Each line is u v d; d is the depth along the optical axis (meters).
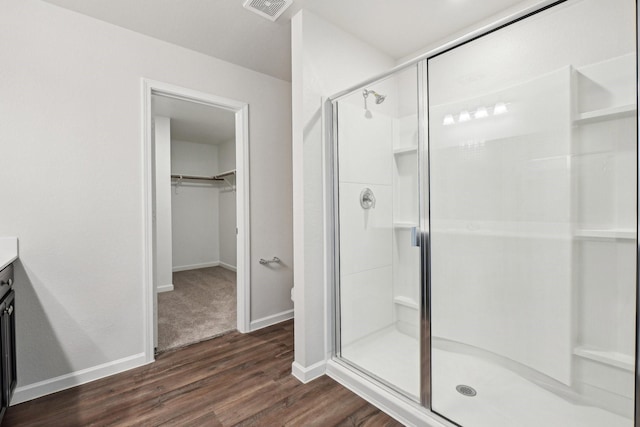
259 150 2.70
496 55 1.69
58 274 1.79
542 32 1.58
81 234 1.86
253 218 2.67
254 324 2.67
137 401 1.68
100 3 1.77
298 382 1.86
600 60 1.40
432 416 1.46
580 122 1.46
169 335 2.53
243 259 2.61
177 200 5.23
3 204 1.64
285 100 2.88
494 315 1.80
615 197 1.37
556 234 1.56
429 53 1.65
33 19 1.71
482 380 1.68
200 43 2.22
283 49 2.32
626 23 1.32
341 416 1.56
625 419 1.36
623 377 1.37
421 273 1.75
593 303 1.46
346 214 2.01
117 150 1.98
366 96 1.94
